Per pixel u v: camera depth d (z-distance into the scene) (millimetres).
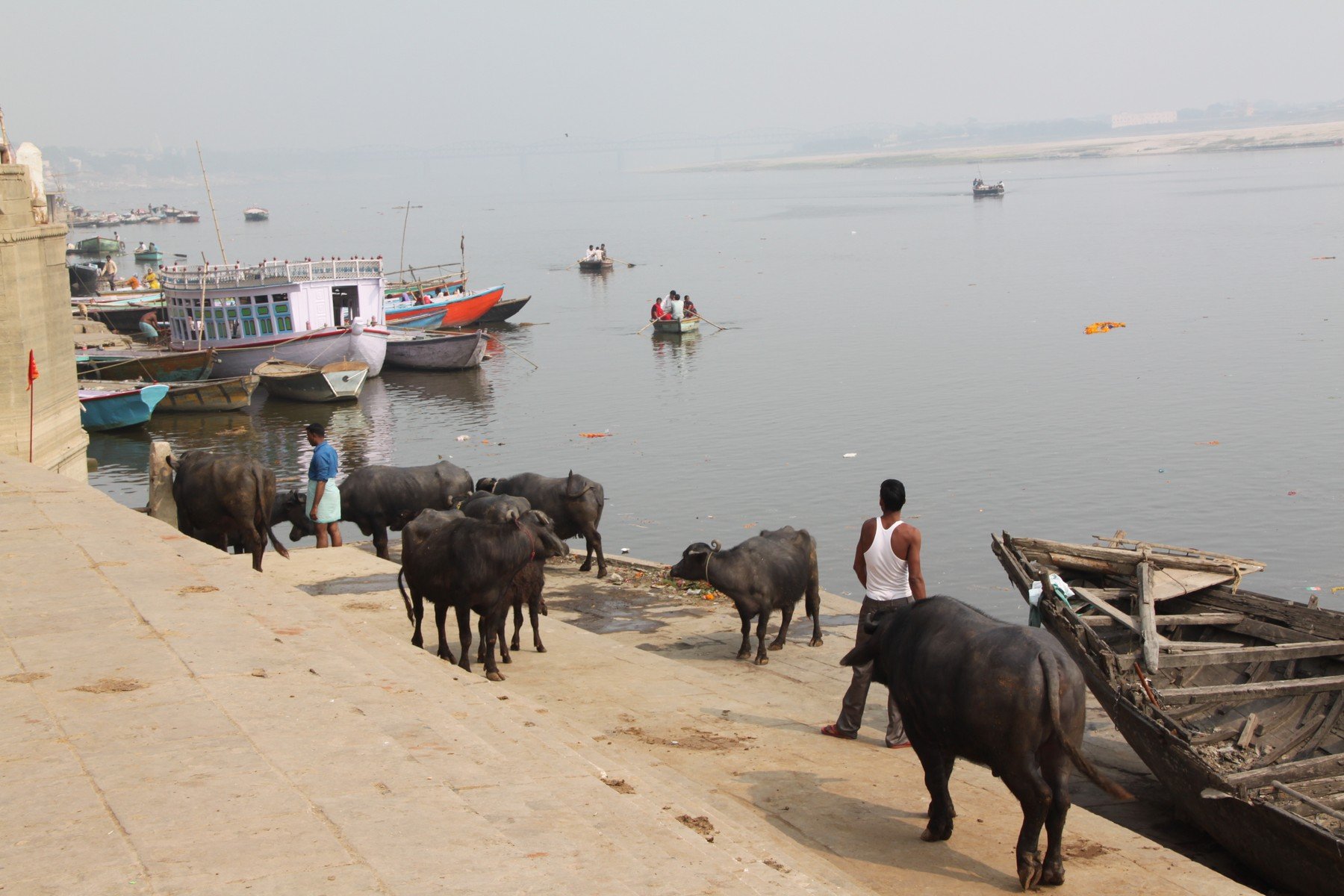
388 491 18047
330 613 10219
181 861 4992
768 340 50812
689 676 11930
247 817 5488
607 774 7176
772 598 12562
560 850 5426
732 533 24953
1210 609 11836
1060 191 166875
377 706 7441
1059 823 7148
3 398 18344
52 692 7234
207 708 7020
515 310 60031
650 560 23031
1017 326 50781
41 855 5023
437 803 5820
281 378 41094
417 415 39562
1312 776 9117
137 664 7848
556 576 17359
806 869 6859
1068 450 30375
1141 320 49812
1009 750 7160
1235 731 10305
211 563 11273
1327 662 10742
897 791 8875
